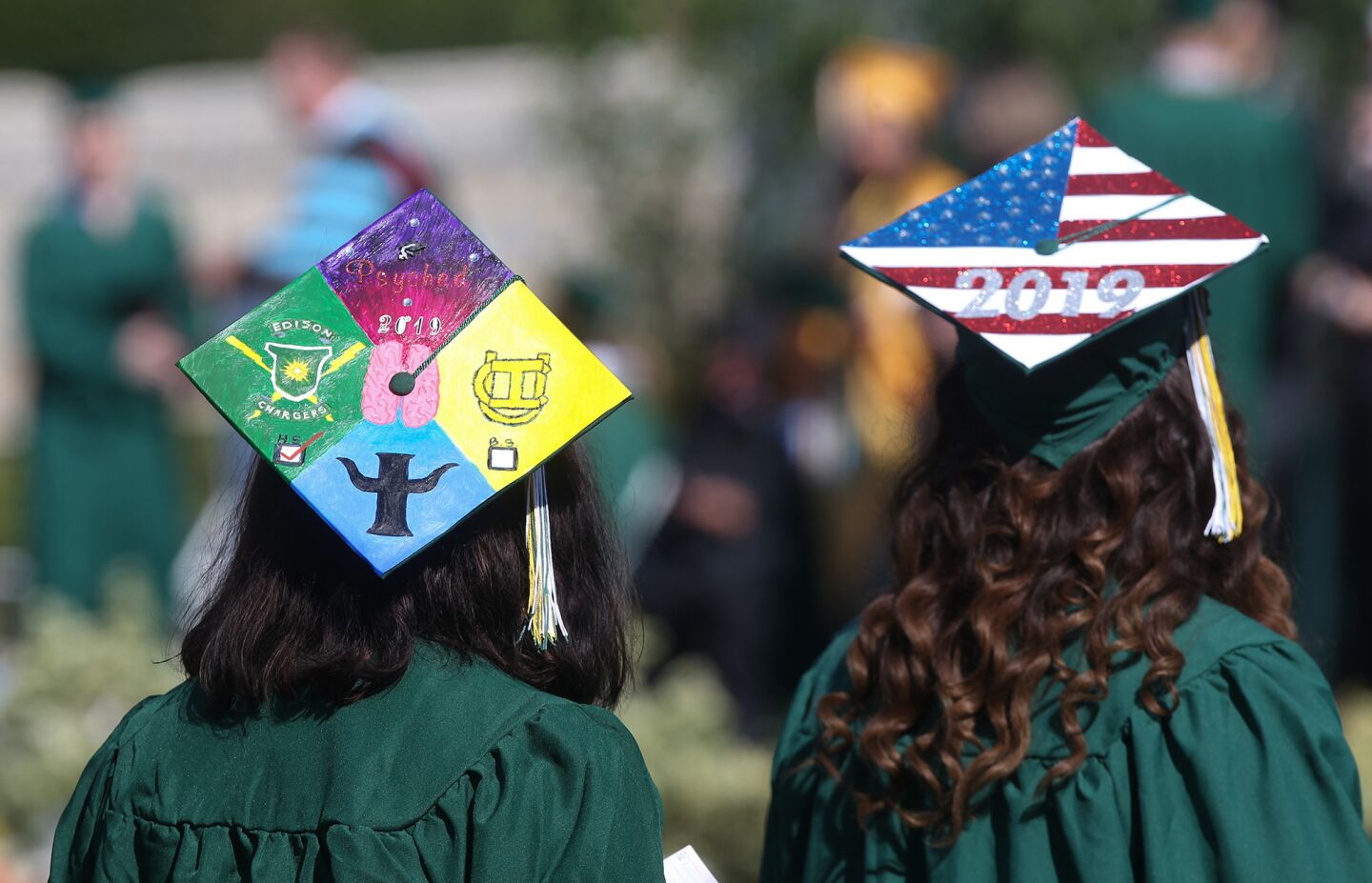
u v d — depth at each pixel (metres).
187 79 60.09
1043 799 8.05
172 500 25.97
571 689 8.19
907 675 8.45
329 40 22.22
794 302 23.73
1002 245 8.53
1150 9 26.84
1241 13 19.55
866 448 21.81
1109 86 25.86
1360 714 16.05
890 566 9.01
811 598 23.36
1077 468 8.30
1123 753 7.98
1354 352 20.44
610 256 33.88
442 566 7.82
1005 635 8.23
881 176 22.92
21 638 22.78
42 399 25.14
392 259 8.07
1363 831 7.86
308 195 21.56
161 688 17.34
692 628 23.16
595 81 33.97
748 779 15.26
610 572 8.41
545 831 7.38
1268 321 19.55
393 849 7.23
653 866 7.67
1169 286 8.21
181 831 7.54
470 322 7.91
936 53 27.02
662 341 32.59
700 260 33.19
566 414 7.77
